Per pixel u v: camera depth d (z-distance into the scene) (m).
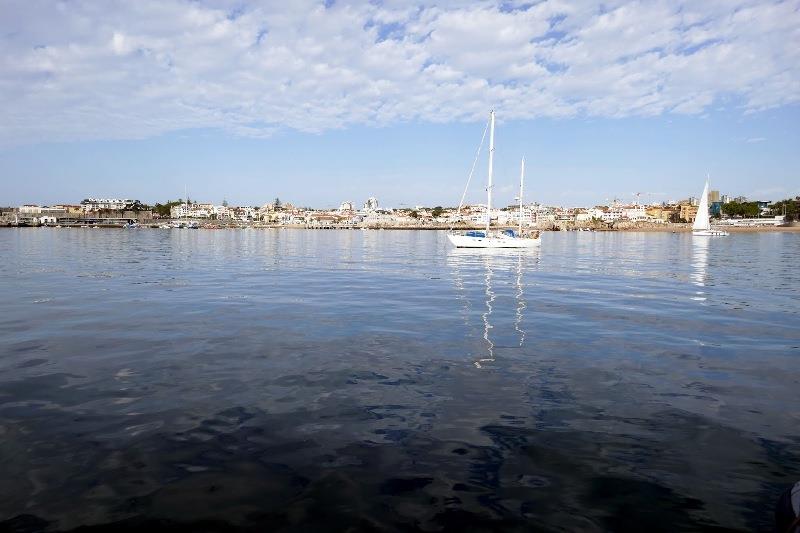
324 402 8.38
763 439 7.09
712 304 19.33
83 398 8.44
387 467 6.20
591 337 13.31
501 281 27.34
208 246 68.50
